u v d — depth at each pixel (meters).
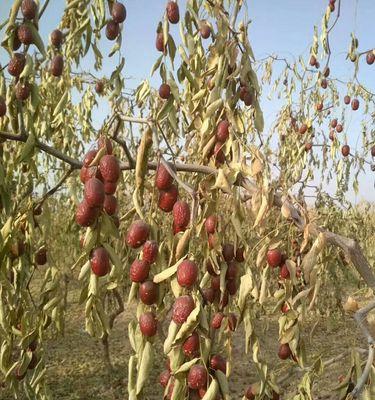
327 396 4.88
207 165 1.82
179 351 1.26
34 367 2.33
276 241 1.76
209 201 1.60
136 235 1.31
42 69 3.42
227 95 1.83
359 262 1.84
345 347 6.34
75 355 6.84
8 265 2.24
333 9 3.54
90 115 4.37
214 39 1.99
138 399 1.28
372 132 5.15
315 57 4.12
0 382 4.64
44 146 1.76
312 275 1.67
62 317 2.33
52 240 5.42
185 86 2.19
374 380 1.58
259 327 6.83
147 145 1.38
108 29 1.92
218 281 1.63
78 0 1.97
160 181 1.38
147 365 1.26
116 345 7.33
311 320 7.28
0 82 2.48
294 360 1.88
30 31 1.59
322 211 4.84
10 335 2.39
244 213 1.60
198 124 1.95
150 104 3.95
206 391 1.27
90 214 1.36
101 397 5.55
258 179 1.64
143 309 1.35
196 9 1.98
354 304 1.78
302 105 5.04
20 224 2.17
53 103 3.32
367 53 3.68
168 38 1.75
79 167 1.83
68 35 2.39
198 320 1.24
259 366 1.68
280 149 4.95
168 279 1.34
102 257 1.38
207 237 1.61
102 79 4.28
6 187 1.95
